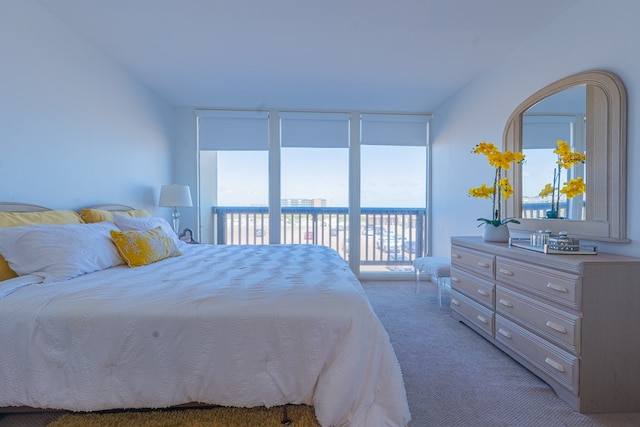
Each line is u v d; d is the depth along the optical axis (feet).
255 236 15.84
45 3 6.53
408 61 9.22
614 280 4.91
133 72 9.92
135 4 6.60
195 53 8.73
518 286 6.31
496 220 8.00
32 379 3.87
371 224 15.89
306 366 4.01
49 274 4.92
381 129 14.01
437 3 6.60
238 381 3.97
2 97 5.84
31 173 6.45
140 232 6.80
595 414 4.90
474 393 5.42
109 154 8.95
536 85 7.74
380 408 4.06
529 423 4.69
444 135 12.77
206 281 4.98
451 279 9.27
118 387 3.92
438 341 7.56
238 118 13.51
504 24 7.36
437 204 13.48
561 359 5.24
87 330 3.90
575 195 6.48
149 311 3.98
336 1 6.53
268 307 4.10
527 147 7.93
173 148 13.16
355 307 4.24
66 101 7.35
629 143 5.49
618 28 5.67
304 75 10.17
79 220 7.03
